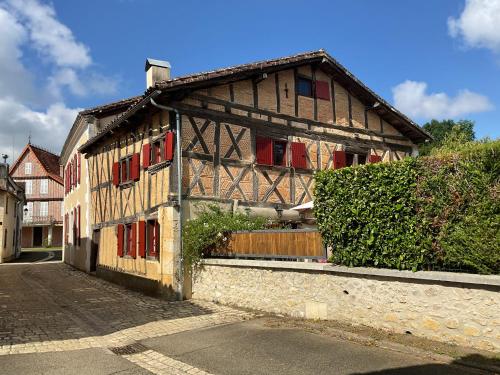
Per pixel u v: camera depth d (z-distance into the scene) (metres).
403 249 6.25
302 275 7.82
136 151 13.23
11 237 28.80
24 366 5.60
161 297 10.80
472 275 5.38
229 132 12.02
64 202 26.03
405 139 16.61
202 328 7.44
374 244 6.65
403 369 5.01
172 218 10.64
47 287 13.73
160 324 7.91
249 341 6.47
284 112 13.34
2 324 8.09
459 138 11.24
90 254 17.91
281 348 6.04
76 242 20.67
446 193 5.86
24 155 45.94
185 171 11.03
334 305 7.23
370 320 6.65
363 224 6.83
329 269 7.20
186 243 10.55
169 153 10.94
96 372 5.39
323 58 13.95
